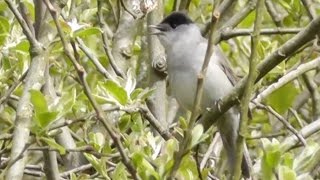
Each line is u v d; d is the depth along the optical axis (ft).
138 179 24.07
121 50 38.29
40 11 27.71
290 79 33.27
